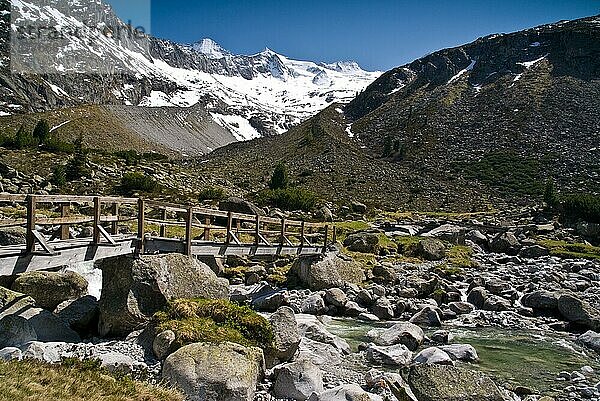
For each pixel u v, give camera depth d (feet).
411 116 562.66
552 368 57.47
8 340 48.16
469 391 43.86
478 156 424.46
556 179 359.05
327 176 391.04
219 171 436.35
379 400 41.24
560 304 80.38
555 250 151.84
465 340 68.39
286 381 43.29
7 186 184.55
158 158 360.28
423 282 96.48
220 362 41.47
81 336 57.93
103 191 211.41
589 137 426.51
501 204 313.53
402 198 335.47
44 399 32.37
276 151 520.83
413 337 63.21
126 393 36.78
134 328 56.18
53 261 49.96
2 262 44.68
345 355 58.08
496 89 568.41
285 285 96.02
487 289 97.60
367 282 101.55
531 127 458.91
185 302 53.93
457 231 167.94
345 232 159.84
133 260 59.57
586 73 553.64
